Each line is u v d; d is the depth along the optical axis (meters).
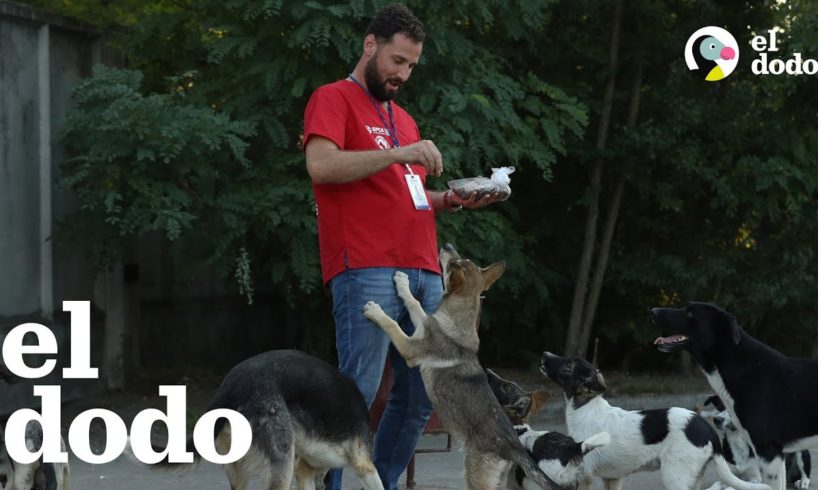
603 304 16.81
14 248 11.89
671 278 15.62
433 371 6.37
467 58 12.28
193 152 11.38
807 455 9.32
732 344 8.05
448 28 12.27
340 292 6.37
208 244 12.66
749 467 8.84
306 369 5.98
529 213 16.36
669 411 7.63
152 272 15.23
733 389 8.03
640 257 15.97
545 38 14.98
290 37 11.45
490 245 12.88
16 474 7.71
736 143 15.45
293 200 11.91
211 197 11.86
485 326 15.21
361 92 6.37
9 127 11.82
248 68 11.93
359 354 6.37
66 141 12.16
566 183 16.19
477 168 12.40
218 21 12.21
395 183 6.37
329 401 5.99
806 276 15.55
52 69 12.58
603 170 15.85
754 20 15.30
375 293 6.32
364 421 6.18
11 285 11.84
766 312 16.56
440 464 10.29
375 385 6.45
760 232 16.33
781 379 7.92
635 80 15.24
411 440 6.83
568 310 16.55
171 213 11.23
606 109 15.04
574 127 13.18
